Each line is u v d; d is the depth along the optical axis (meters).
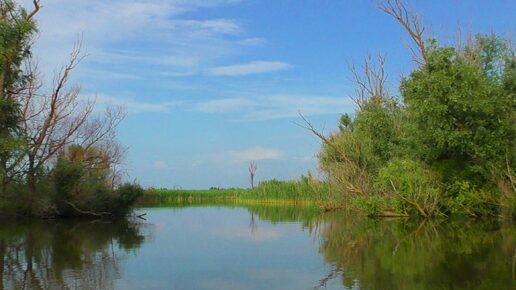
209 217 42.09
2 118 33.38
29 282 14.55
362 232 27.02
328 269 16.22
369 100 42.50
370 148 40.00
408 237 23.83
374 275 14.87
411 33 37.75
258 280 14.66
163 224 35.31
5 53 32.50
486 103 27.38
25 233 29.58
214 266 17.16
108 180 47.56
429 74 29.33
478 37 34.59
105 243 24.20
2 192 36.72
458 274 14.46
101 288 13.77
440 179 31.12
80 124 41.25
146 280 14.83
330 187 45.62
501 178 28.20
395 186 33.19
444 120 28.38
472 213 31.12
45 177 39.47
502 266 15.49
